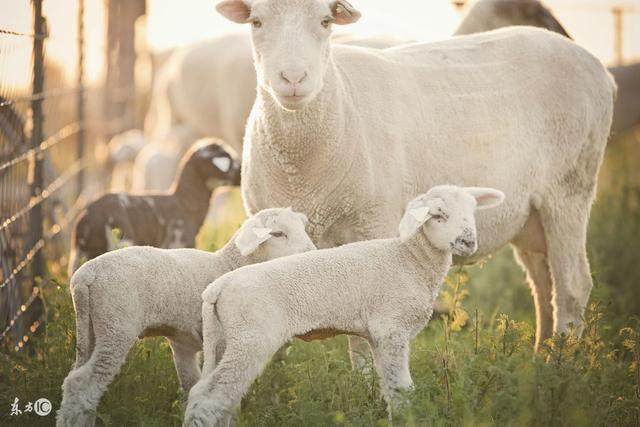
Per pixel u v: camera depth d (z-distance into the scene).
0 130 11.35
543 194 10.45
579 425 7.47
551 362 8.40
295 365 8.72
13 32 9.70
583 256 10.75
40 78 11.83
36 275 11.84
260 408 8.19
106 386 7.86
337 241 9.31
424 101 9.70
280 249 8.39
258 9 8.52
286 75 8.17
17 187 11.82
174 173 19.89
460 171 9.75
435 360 8.97
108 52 25.02
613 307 13.01
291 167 9.02
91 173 25.11
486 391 7.92
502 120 10.03
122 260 7.98
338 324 7.89
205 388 7.31
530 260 11.09
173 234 12.77
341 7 8.55
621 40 23.56
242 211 17.02
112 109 25.45
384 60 9.71
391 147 9.26
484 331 10.06
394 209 9.32
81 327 7.96
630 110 21.84
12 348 9.91
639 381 8.66
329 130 8.86
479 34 10.78
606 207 16.53
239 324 7.41
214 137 20.98
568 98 10.43
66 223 15.69
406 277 8.05
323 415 7.70
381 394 8.07
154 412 8.34
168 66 23.73
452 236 7.95
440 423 7.30
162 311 8.15
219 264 8.53
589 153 10.68
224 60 19.77
